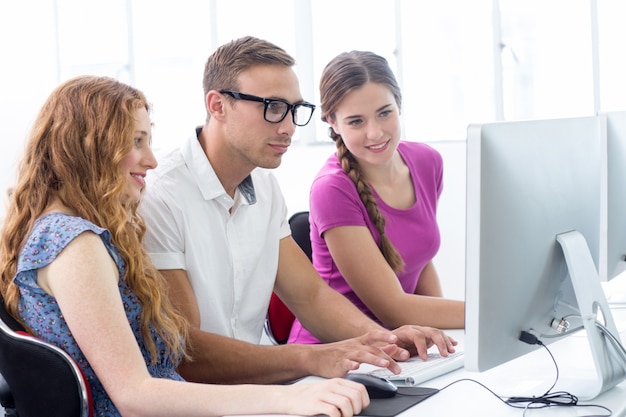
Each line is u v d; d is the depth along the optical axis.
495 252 1.37
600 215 1.71
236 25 5.18
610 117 1.79
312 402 1.41
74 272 1.56
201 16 5.21
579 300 1.51
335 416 1.37
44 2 5.38
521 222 1.41
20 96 5.44
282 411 1.42
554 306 1.55
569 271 1.50
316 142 5.18
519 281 1.43
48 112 1.74
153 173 2.04
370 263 2.28
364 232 2.32
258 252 2.15
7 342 1.56
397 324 2.21
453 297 4.65
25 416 1.59
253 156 1.99
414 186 2.48
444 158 4.64
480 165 1.33
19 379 1.57
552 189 1.49
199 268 2.02
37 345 1.54
